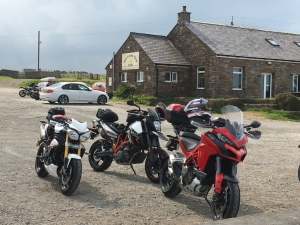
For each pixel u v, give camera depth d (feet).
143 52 102.37
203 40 99.96
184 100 91.86
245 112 81.51
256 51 103.86
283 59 104.63
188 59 104.01
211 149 17.75
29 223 17.15
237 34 110.42
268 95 104.99
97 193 22.29
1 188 22.47
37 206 19.52
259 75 101.96
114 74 113.80
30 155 32.55
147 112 25.36
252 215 16.98
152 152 24.11
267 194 23.47
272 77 105.09
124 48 109.70
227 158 17.30
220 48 98.37
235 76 99.76
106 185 24.16
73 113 66.95
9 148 35.47
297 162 33.83
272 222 16.06
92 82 204.44
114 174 27.22
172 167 21.22
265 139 48.29
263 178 27.37
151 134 24.17
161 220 18.39
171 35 109.81
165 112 25.27
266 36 115.75
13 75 242.78
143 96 97.86
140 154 24.90
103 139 27.61
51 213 18.58
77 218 18.06
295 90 109.91
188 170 19.40
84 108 76.54
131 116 25.23
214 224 15.75
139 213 19.21
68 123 22.48
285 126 64.34
